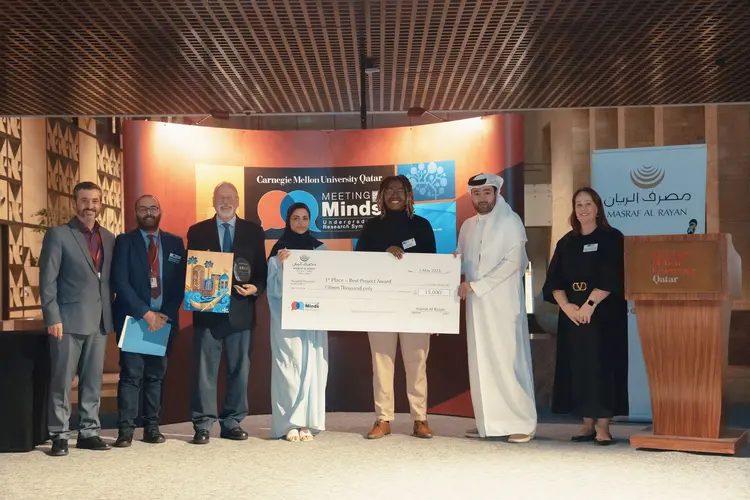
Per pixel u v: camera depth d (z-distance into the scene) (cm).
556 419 619
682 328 471
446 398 629
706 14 508
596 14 507
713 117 1062
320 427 529
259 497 369
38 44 551
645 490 377
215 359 530
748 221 1047
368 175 655
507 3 488
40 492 386
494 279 526
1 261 1401
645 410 593
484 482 396
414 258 530
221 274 523
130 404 513
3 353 496
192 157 633
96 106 732
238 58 590
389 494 372
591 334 497
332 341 666
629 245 479
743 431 496
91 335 502
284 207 653
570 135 1479
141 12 490
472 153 626
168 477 416
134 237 521
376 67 620
